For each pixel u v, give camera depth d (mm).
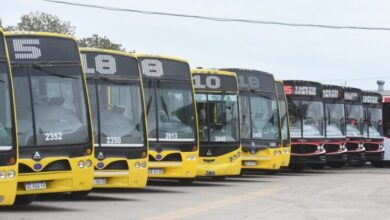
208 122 20766
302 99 27703
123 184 15750
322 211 13844
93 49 15945
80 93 13898
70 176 13477
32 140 13148
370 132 33250
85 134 13758
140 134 16125
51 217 12000
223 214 13086
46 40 13734
